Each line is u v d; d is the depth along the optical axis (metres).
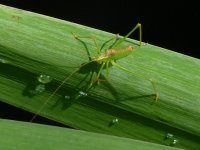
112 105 0.19
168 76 0.18
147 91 0.18
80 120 0.19
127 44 0.19
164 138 0.19
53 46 0.18
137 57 0.19
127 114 0.19
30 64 0.18
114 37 0.19
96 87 0.19
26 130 0.15
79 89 0.19
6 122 0.15
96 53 0.19
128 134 0.19
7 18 0.18
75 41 0.19
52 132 0.15
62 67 0.18
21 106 0.19
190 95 0.18
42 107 0.19
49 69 0.18
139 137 0.19
